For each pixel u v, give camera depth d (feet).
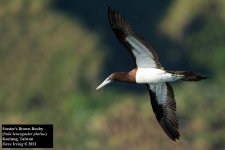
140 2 240.12
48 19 237.04
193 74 54.95
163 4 242.58
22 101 214.48
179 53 238.07
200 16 240.53
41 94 217.56
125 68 230.68
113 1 238.48
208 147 133.28
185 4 241.14
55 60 227.40
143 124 128.67
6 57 227.20
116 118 131.85
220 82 227.40
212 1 241.76
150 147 123.85
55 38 233.35
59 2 240.73
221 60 238.07
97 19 237.86
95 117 151.84
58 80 221.87
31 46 230.89
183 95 159.12
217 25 239.71
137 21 238.48
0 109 210.79
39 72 224.33
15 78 222.48
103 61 228.63
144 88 216.54
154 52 56.13
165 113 61.26
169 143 124.77
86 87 222.07
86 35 234.38
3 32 232.53
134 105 135.44
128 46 56.24
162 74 55.72
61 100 214.69
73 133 128.67
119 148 125.80
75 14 239.71
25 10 237.86
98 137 129.29
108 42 233.96
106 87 216.95
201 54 238.68
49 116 138.82
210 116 144.05
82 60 227.40
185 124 142.51
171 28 237.86
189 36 239.50
